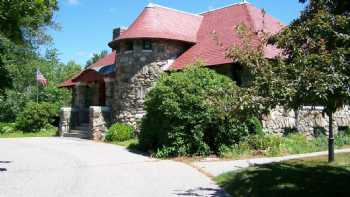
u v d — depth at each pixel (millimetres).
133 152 17406
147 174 12180
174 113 15539
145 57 22219
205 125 15719
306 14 9117
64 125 26031
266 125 18344
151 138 17438
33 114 29000
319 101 7117
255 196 8961
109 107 23688
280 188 9320
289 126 19344
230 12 24641
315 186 9461
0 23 13719
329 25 7250
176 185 10539
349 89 6523
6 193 9547
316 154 16000
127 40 22547
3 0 12922
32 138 24859
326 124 20625
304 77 6793
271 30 22766
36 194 9461
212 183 10812
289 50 7910
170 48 22766
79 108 27078
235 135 16078
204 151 15844
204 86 15938
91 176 11828
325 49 7191
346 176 10656
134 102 22219
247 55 8148
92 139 22781
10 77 13914
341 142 19781
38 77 33750
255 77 7934
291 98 6938
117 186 10422
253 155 15805
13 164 14102
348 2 8508
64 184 10648
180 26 24328
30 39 35031
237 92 8336
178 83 15961
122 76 22891
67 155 16422
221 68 20219
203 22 25938
